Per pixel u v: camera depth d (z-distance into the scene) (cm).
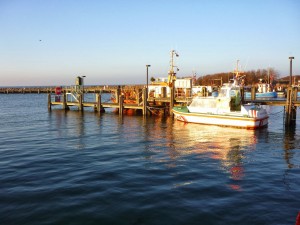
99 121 3862
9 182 1420
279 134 2797
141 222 1025
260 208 1126
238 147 2238
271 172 1594
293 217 1053
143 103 4297
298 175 1541
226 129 3100
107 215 1074
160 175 1534
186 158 1898
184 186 1366
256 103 3478
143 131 3020
